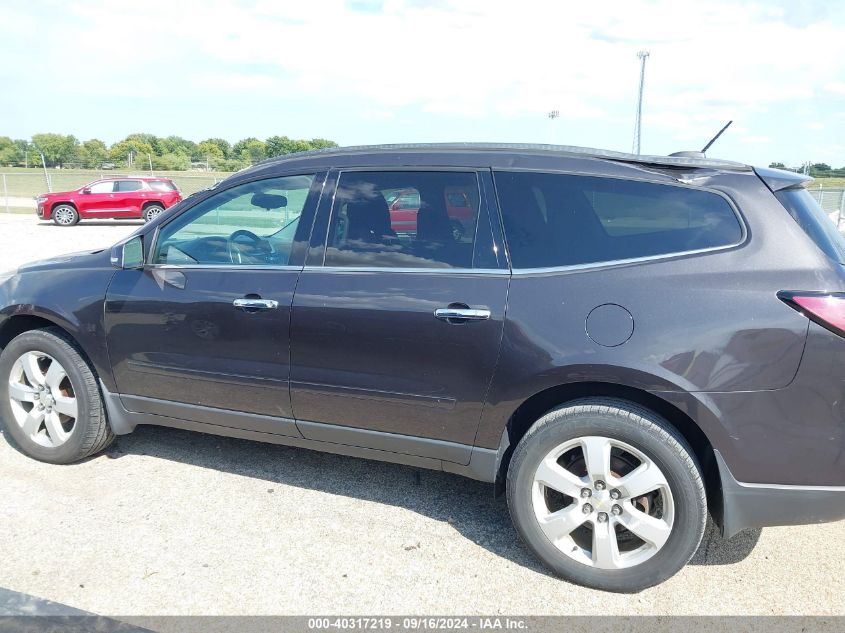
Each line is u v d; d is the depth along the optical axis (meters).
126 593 2.79
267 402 3.46
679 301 2.69
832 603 2.83
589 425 2.81
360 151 3.43
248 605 2.75
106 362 3.76
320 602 2.78
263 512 3.48
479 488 3.82
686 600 2.85
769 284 2.62
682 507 2.73
